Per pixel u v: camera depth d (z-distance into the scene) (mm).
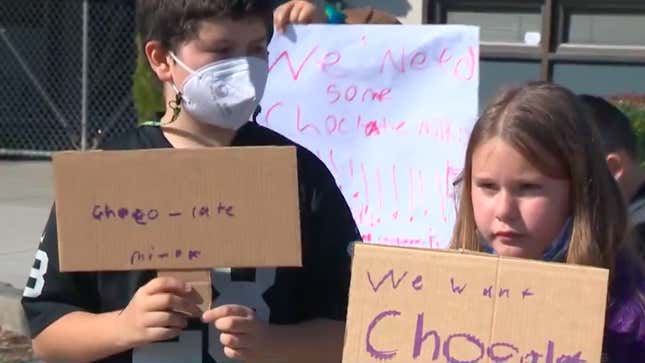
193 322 2678
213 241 2520
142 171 2518
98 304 2764
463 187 2586
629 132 3801
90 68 15281
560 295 2283
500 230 2455
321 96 4070
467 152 2523
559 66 10195
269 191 2506
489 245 2537
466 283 2334
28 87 15672
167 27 2691
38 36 15656
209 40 2656
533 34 10273
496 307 2314
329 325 2744
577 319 2268
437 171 3992
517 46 10305
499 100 2496
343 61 4055
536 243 2451
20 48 15727
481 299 2324
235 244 2516
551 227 2449
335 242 2768
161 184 2518
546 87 2516
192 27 2654
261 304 2717
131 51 15211
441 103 3992
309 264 2768
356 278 2381
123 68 15250
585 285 2268
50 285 2738
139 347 2648
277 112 4105
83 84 14188
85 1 13898
